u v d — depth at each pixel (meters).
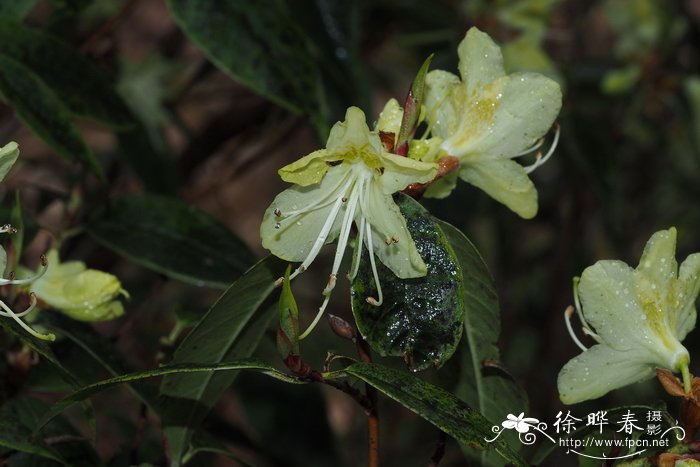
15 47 0.68
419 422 1.03
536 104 0.59
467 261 0.60
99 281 0.64
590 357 0.59
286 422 0.77
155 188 0.78
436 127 0.60
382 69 1.03
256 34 0.68
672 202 1.09
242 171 0.91
